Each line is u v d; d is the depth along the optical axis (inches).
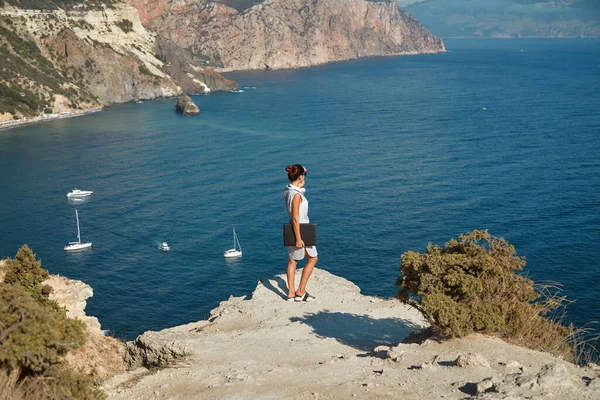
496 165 4060.0
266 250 2667.3
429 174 3823.8
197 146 4712.1
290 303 518.3
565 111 6663.4
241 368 351.6
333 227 2837.1
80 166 4106.8
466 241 412.2
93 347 541.6
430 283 378.0
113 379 356.5
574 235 2650.1
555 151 4515.3
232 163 4165.8
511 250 402.0
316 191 3452.3
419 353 351.6
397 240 2662.4
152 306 2191.2
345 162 4190.5
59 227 2977.4
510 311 388.5
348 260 2461.9
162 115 6269.7
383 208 3112.7
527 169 3932.1
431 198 3284.9
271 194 3437.5
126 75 7386.8
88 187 3624.5
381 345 413.7
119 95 7283.5
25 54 6668.3
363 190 3462.1
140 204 3302.2
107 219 3078.2
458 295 378.9
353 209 3105.3
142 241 2780.5
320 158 4320.9
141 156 4379.9
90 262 2571.4
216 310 540.1
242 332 456.4
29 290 468.4
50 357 271.9
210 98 7682.1
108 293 2283.5
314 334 443.5
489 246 407.8
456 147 4699.8
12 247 2738.7
